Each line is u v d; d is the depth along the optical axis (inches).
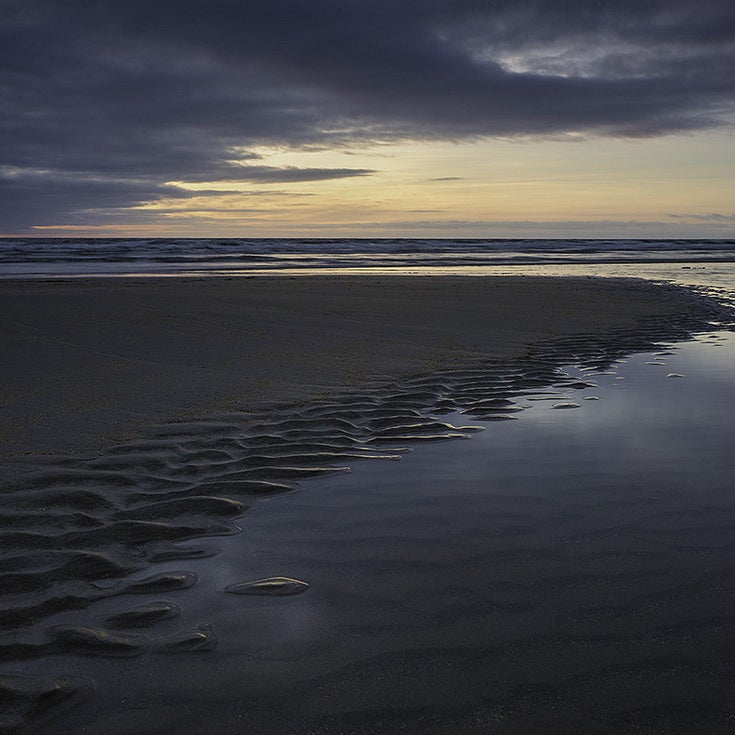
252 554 112.9
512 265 1097.4
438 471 152.3
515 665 82.9
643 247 2160.4
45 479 140.9
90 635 88.7
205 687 78.8
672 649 86.2
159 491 138.4
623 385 238.4
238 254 1382.9
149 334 315.3
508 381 243.3
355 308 432.5
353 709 75.2
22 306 391.5
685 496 137.4
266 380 234.4
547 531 121.7
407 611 95.4
